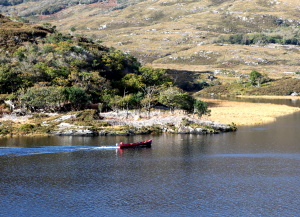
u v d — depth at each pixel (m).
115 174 149.38
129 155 177.75
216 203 120.88
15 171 151.75
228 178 145.12
